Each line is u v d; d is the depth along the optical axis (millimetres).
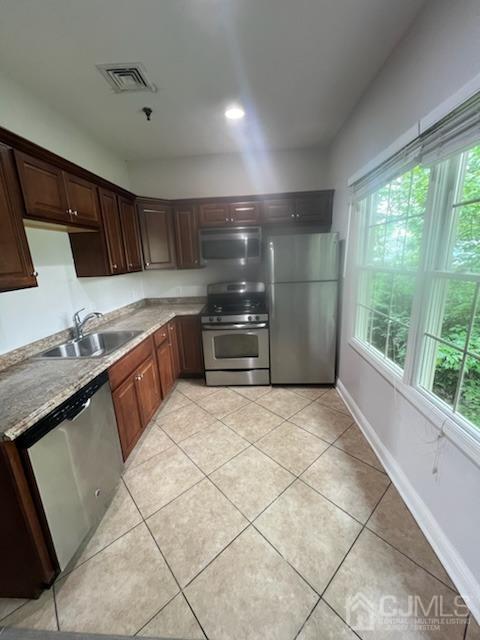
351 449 2117
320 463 1983
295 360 3111
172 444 2264
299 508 1639
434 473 1404
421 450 1515
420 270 1489
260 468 1963
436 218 1394
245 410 2725
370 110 2027
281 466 1973
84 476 1482
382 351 2094
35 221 1671
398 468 1762
